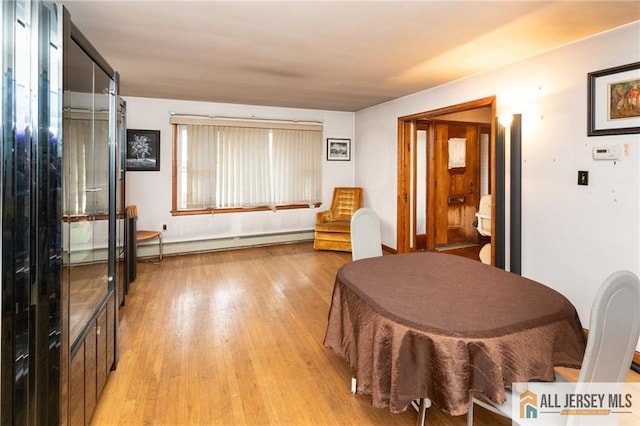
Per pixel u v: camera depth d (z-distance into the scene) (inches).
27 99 47.4
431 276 80.7
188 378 85.2
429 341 54.4
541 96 117.9
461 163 233.6
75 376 60.1
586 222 105.2
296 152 232.4
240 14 89.5
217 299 137.9
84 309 67.4
